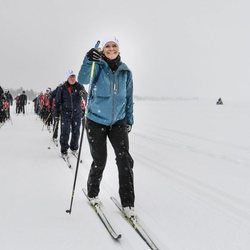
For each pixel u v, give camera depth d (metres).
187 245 3.09
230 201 4.33
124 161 3.71
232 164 6.56
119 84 3.70
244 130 11.99
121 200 3.71
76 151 7.55
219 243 3.14
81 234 3.24
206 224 3.58
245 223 3.63
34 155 7.38
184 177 5.52
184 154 7.70
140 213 3.84
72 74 7.20
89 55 3.53
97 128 3.76
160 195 4.52
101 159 3.85
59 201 4.15
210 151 8.07
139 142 9.72
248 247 3.08
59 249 2.94
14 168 5.96
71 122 7.37
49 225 3.43
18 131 12.82
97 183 3.98
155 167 6.28
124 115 3.83
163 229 3.42
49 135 11.58
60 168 6.03
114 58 3.69
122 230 3.34
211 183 5.16
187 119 17.11
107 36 3.67
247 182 5.23
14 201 4.12
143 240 3.13
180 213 3.88
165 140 10.12
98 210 3.77
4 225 3.41
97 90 3.70
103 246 3.00
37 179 5.20
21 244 3.02
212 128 12.93
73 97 7.21
